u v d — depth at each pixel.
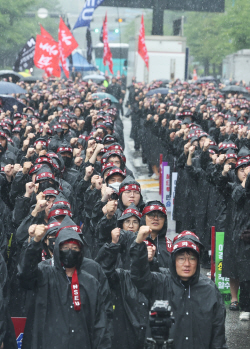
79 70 71.12
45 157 14.76
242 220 13.79
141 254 8.83
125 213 11.30
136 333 9.58
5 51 110.69
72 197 14.32
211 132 27.23
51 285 8.59
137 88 53.59
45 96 37.06
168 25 153.25
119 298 9.66
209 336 8.80
